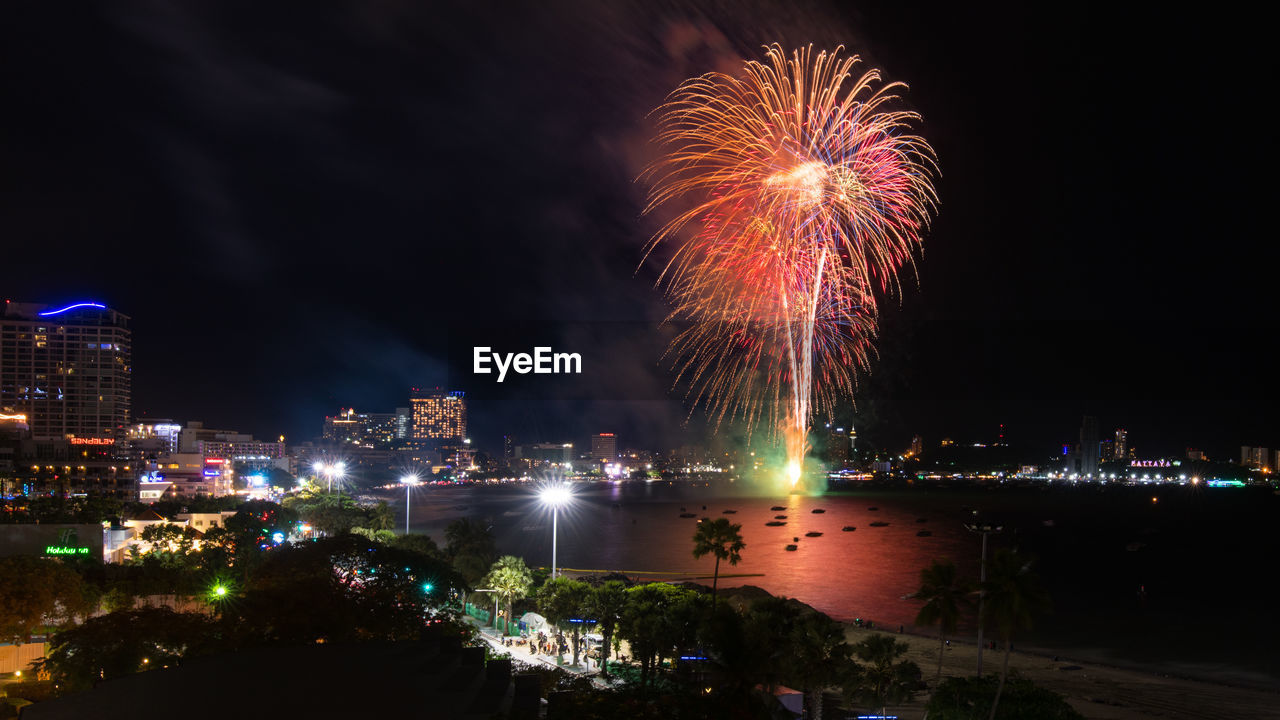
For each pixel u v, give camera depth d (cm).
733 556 7875
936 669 9519
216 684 3622
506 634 10081
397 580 7119
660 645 7450
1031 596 5716
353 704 3347
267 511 17675
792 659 6203
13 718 3947
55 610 7175
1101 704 8425
